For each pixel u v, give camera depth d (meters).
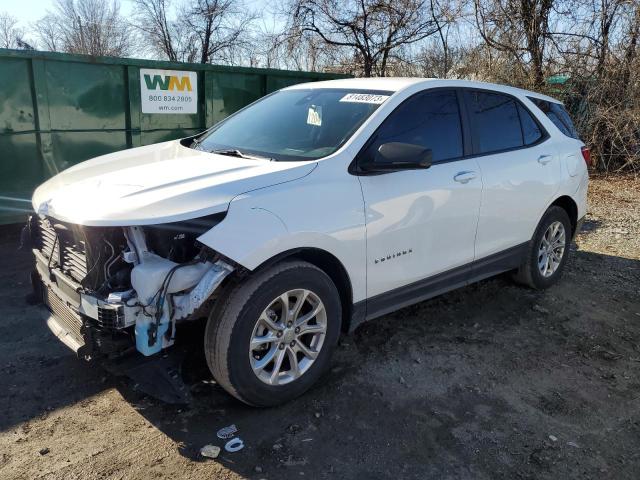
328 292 3.30
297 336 3.24
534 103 5.07
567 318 4.71
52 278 3.29
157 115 7.05
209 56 28.41
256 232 2.94
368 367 3.74
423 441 3.04
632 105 11.62
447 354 3.98
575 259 6.29
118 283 2.90
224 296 2.98
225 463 2.80
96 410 3.18
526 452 3.01
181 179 3.11
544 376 3.78
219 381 3.04
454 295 5.05
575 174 5.22
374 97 3.86
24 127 6.01
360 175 3.45
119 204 2.85
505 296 5.09
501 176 4.39
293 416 3.19
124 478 2.68
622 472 2.89
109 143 6.74
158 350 2.89
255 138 3.92
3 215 6.04
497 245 4.53
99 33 33.62
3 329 4.05
